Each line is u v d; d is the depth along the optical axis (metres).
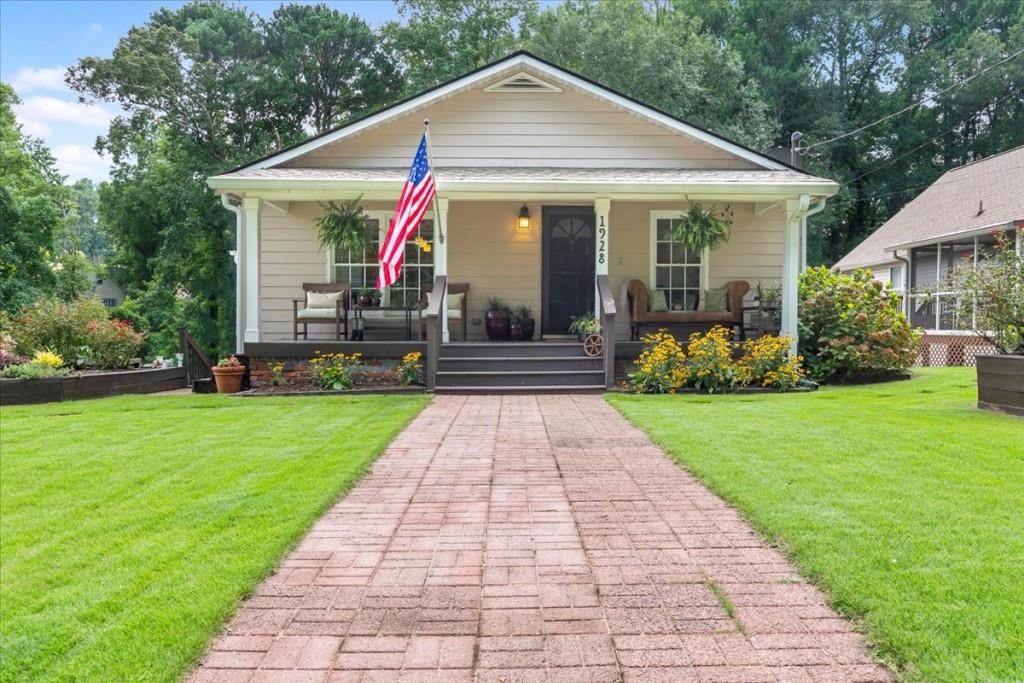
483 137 12.17
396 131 12.13
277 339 12.28
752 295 12.28
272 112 29.48
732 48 31.11
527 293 12.58
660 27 26.25
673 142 12.16
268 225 12.27
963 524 3.65
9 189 20.31
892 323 10.40
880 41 33.12
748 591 3.04
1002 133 31.12
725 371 9.48
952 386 9.34
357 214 11.02
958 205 18.30
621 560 3.43
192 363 13.18
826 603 2.90
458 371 10.14
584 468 5.26
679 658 2.51
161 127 28.58
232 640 2.71
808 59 32.41
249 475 5.08
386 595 3.08
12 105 26.45
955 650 2.42
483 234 12.54
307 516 4.13
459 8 28.22
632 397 9.02
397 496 4.61
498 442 6.22
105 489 4.82
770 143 26.61
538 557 3.49
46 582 3.32
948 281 8.75
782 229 12.27
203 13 28.69
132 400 9.45
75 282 23.61
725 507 4.24
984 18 32.72
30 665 2.57
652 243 12.38
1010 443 5.49
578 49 26.00
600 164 12.20
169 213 27.80
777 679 2.35
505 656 2.56
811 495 4.25
